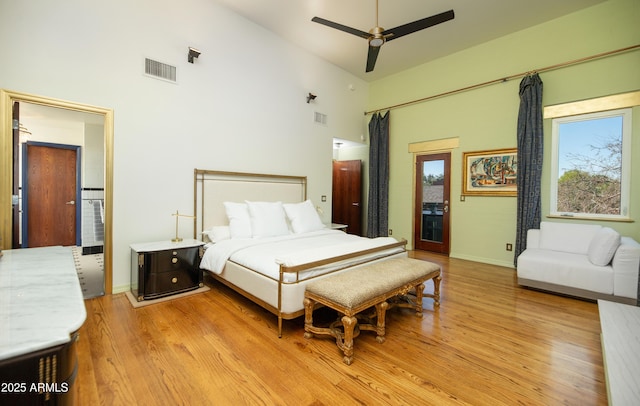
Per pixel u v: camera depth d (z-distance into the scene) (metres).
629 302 2.70
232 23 3.78
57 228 4.37
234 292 3.08
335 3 3.54
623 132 3.42
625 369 1.28
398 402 1.49
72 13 2.64
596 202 3.62
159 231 3.23
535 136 3.90
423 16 3.79
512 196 4.25
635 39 3.32
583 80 3.64
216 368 1.75
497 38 4.34
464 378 1.70
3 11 2.34
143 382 1.61
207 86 3.58
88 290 3.02
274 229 3.64
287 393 1.54
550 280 3.09
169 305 2.70
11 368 0.68
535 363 1.85
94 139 4.39
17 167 2.53
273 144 4.35
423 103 5.24
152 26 3.12
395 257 3.10
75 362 0.85
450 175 4.93
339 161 6.70
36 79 2.49
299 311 2.17
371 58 3.20
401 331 2.28
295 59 4.61
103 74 2.82
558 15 3.76
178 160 3.36
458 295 3.09
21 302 0.97
